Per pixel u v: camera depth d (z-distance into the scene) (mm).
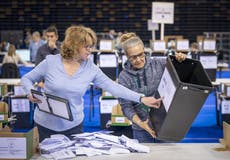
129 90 2342
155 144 2270
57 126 2467
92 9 15789
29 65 8836
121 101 2510
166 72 2020
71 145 2133
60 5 15688
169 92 1924
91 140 2172
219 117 6207
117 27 15875
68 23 15750
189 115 1939
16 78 7109
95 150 2049
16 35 13586
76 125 2500
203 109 7512
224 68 10383
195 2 15758
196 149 2150
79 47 2309
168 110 1924
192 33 15883
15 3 15547
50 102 2150
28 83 2424
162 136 2055
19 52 9992
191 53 5973
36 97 2270
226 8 15773
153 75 2506
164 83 2037
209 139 5441
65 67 2420
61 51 2387
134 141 2221
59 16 15711
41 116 2492
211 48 5984
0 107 4672
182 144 2273
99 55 5637
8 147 1942
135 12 15805
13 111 5785
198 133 5801
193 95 1852
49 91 2428
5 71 7277
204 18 15820
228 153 2068
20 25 15633
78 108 2479
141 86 2523
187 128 2008
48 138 2279
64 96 2410
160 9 6668
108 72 5660
